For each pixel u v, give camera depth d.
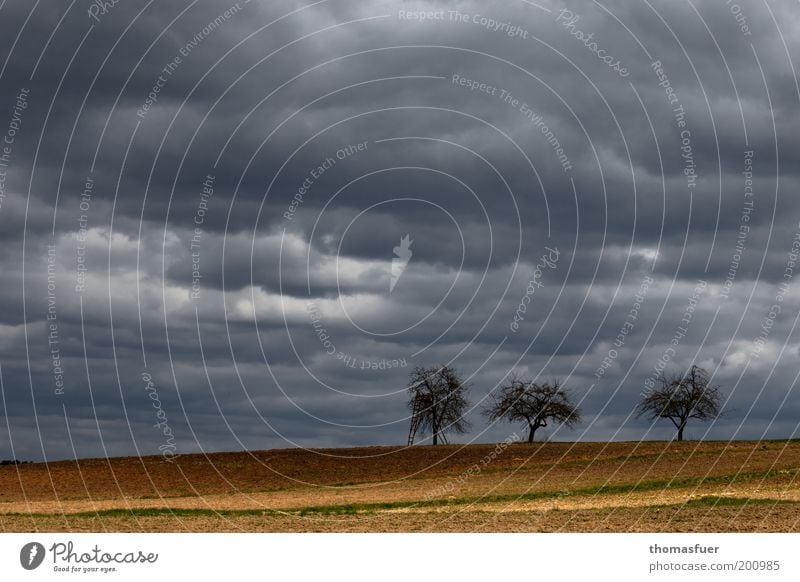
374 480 60.88
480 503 39.25
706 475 51.34
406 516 32.53
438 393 80.44
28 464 71.19
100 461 71.94
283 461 71.00
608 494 41.75
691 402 84.19
